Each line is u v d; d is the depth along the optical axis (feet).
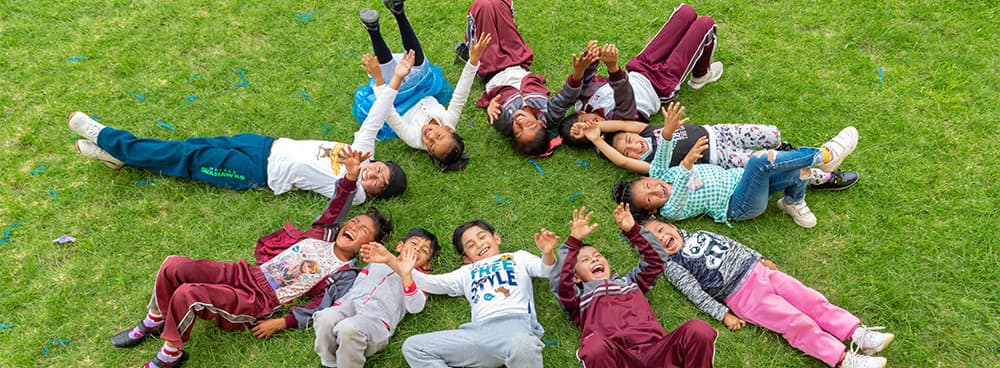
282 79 14.33
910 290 10.85
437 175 12.78
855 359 9.73
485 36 13.62
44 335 10.41
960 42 14.65
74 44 14.76
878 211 11.92
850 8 15.49
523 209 12.24
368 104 13.14
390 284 10.56
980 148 12.74
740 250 10.80
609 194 12.48
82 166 12.65
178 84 14.15
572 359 10.31
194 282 10.09
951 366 10.08
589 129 12.56
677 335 9.14
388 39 15.21
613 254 11.62
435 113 13.07
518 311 10.05
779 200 11.98
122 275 11.11
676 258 10.96
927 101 13.58
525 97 13.42
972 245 11.28
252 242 11.69
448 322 10.73
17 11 15.30
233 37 15.08
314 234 11.06
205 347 10.31
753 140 12.73
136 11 15.52
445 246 11.71
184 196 12.27
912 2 15.48
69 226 11.80
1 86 13.88
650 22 15.49
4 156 12.72
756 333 10.46
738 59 14.71
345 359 9.62
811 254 11.47
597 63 13.60
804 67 14.44
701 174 11.89
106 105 13.70
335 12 15.67
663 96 13.67
